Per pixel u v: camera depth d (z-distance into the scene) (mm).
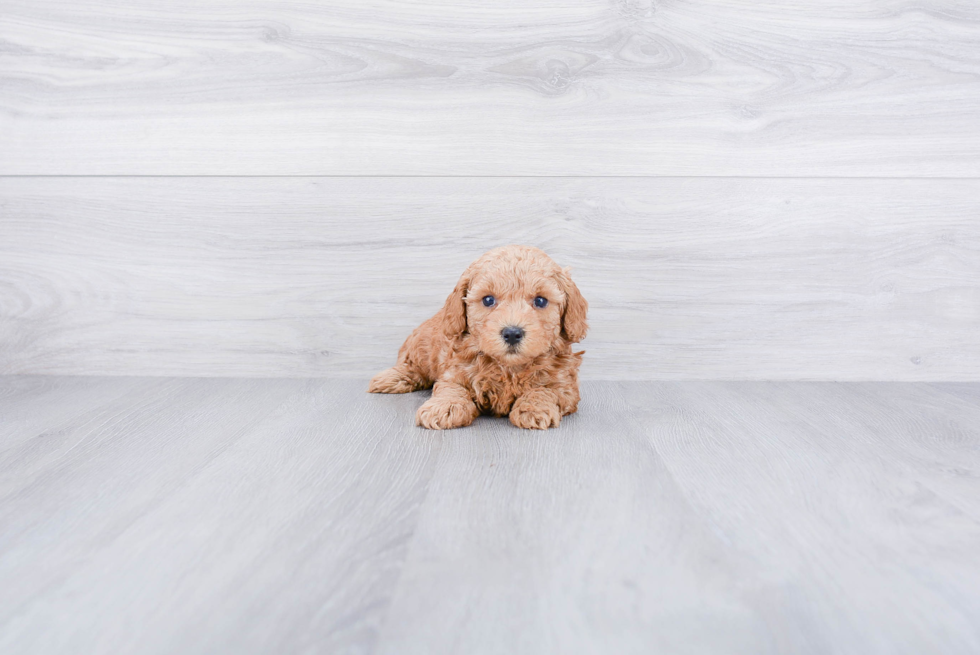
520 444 1279
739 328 1873
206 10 1790
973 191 1829
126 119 1824
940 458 1212
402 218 1839
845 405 1605
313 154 1826
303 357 1896
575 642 641
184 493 1021
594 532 887
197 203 1846
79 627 661
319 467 1142
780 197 1830
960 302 1863
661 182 1825
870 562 812
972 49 1795
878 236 1842
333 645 634
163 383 1820
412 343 1715
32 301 1893
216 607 699
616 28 1783
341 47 1797
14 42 1808
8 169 1849
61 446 1256
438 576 766
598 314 1863
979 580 770
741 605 710
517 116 1808
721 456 1215
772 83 1804
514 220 1837
